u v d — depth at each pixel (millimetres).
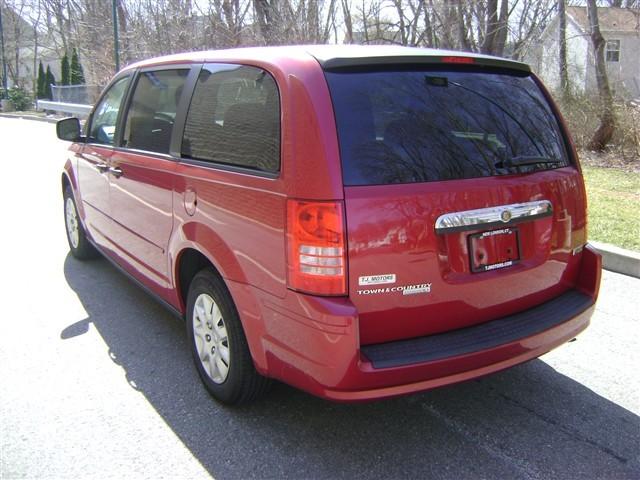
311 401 3379
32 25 45656
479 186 2754
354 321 2449
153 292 4070
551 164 3176
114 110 4719
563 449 2977
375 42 17312
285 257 2609
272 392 3459
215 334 3275
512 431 3123
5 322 4426
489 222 2781
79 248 5777
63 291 5070
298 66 2717
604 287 5238
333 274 2477
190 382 3588
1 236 6758
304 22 15711
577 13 29703
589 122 12305
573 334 3148
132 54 21391
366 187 2514
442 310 2725
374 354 2559
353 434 3086
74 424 3148
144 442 3002
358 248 2490
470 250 2750
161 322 4469
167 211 3580
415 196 2580
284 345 2695
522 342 2822
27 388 3500
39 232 6945
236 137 3008
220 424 3160
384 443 3016
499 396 3471
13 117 27859
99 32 25797
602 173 10148
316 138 2527
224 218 2990
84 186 5227
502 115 3033
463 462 2873
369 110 2639
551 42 17844
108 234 4766
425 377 2582
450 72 2982
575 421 3221
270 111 2795
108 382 3582
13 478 2725
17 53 44344
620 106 12031
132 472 2781
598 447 2994
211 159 3191
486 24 13719
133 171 4031
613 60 30469
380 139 2607
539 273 3066
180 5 18516
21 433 3064
